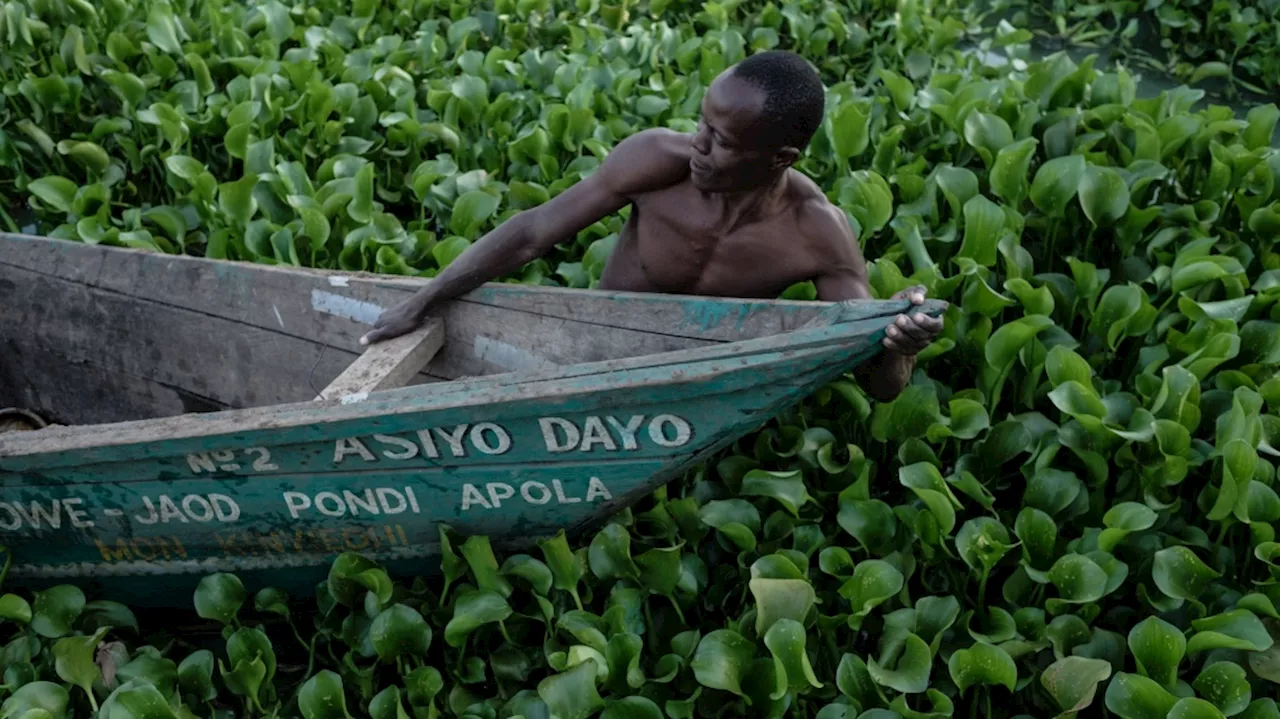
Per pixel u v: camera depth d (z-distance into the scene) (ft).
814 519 11.68
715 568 11.44
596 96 16.78
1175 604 10.69
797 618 10.16
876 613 11.00
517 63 18.07
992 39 22.02
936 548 11.19
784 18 20.26
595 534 11.28
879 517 11.28
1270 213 14.56
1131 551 11.43
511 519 10.59
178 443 9.70
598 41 18.60
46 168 16.96
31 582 11.43
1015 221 14.40
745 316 10.56
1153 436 11.47
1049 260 15.15
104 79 16.76
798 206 10.35
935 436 11.95
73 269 13.12
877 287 13.50
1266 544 10.75
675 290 11.14
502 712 10.11
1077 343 13.06
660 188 10.48
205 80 17.15
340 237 14.85
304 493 10.23
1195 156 16.15
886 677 9.77
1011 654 10.39
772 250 10.48
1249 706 9.93
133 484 10.21
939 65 19.62
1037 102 17.15
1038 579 10.72
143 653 10.43
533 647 10.76
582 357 11.42
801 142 9.45
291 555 10.96
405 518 10.49
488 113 16.53
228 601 10.73
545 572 10.50
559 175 15.97
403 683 10.67
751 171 9.56
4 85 17.21
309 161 16.30
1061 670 9.91
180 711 9.93
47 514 10.59
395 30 19.48
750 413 9.48
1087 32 22.40
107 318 13.16
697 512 11.37
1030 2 23.21
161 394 13.39
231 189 14.14
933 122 16.97
